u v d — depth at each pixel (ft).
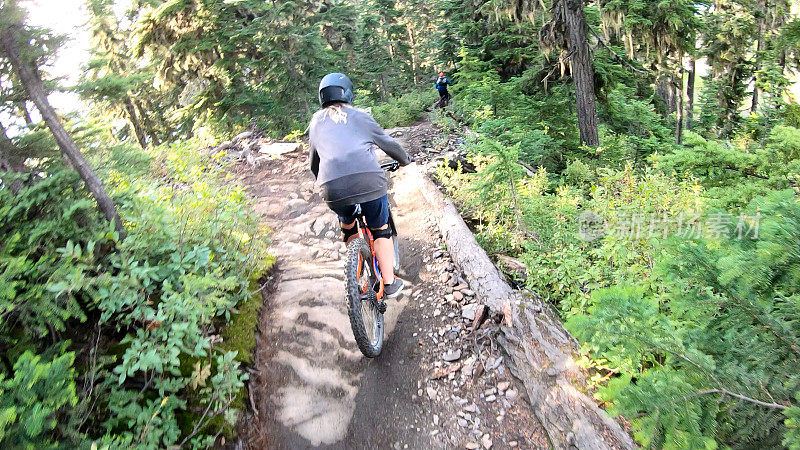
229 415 10.06
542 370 11.18
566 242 16.84
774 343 6.06
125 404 9.68
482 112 37.45
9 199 10.25
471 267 15.25
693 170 14.70
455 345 12.76
